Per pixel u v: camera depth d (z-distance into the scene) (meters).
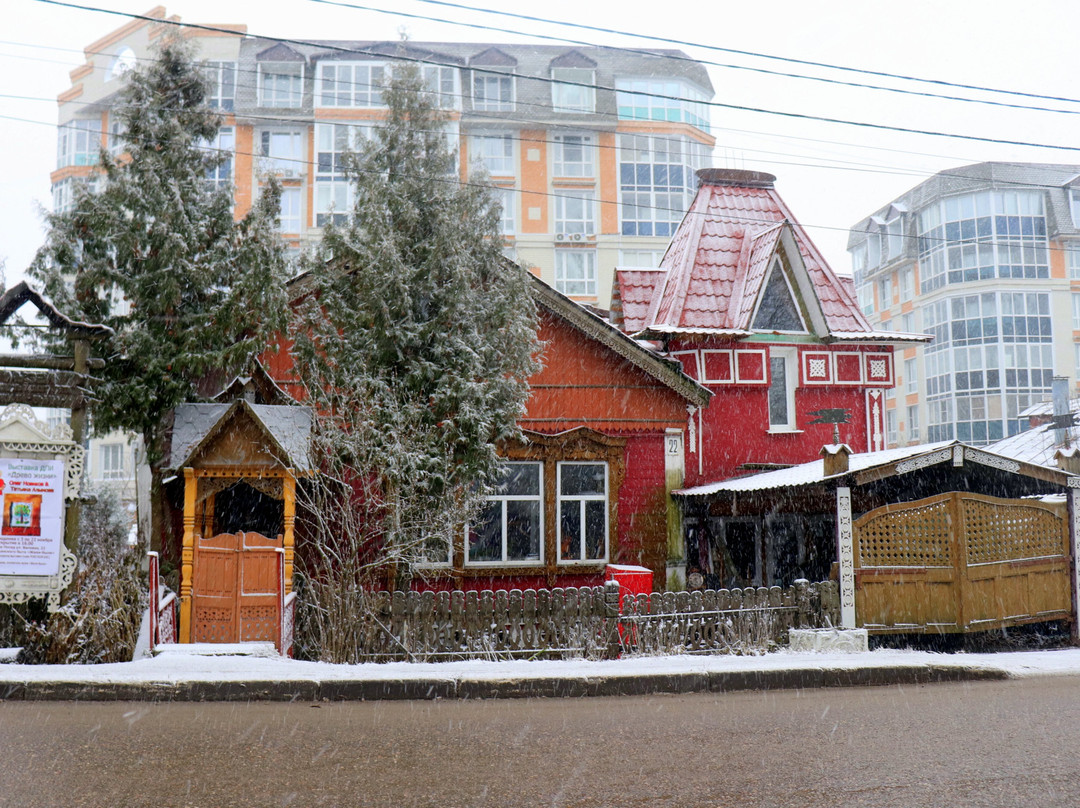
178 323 14.30
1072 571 15.07
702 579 18.59
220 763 6.88
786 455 20.92
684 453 19.41
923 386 51.97
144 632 12.09
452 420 13.95
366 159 14.70
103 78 52.50
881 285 57.41
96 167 14.93
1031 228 49.56
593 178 51.53
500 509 17.47
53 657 11.95
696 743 7.58
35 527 12.14
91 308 14.47
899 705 9.51
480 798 5.95
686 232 23.22
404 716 8.96
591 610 12.66
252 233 14.40
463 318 14.31
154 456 14.49
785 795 5.98
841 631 13.10
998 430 47.97
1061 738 7.71
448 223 14.23
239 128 49.38
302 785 6.27
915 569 13.87
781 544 18.53
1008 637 15.29
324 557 13.48
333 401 14.31
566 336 18.59
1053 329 48.88
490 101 52.03
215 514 15.93
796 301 21.67
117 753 7.19
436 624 12.50
